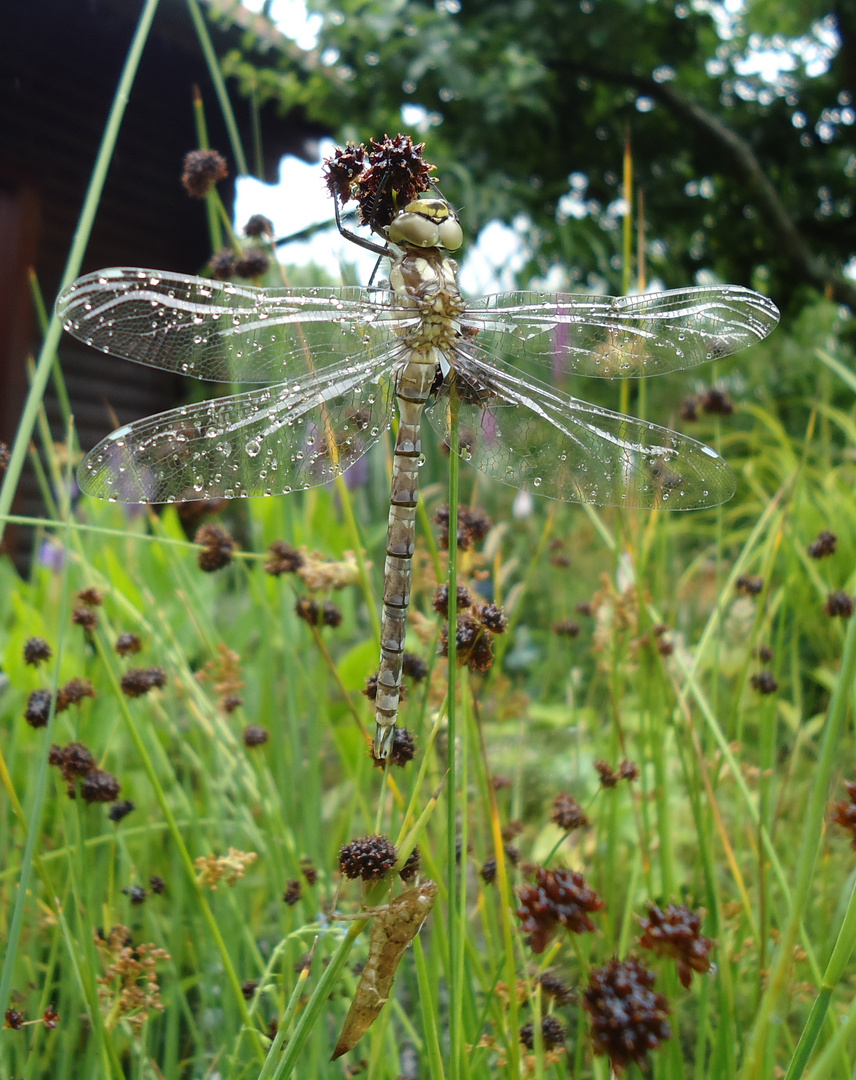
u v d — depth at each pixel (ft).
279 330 0.45
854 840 0.26
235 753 0.55
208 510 0.55
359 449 0.47
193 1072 0.53
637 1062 0.24
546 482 0.48
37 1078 0.45
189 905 0.55
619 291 1.98
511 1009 0.35
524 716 0.68
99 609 0.52
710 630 0.54
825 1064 0.26
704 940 0.24
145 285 0.43
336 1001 0.47
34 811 0.34
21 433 0.39
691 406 0.63
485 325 0.47
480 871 0.45
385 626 0.38
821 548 0.55
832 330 2.35
